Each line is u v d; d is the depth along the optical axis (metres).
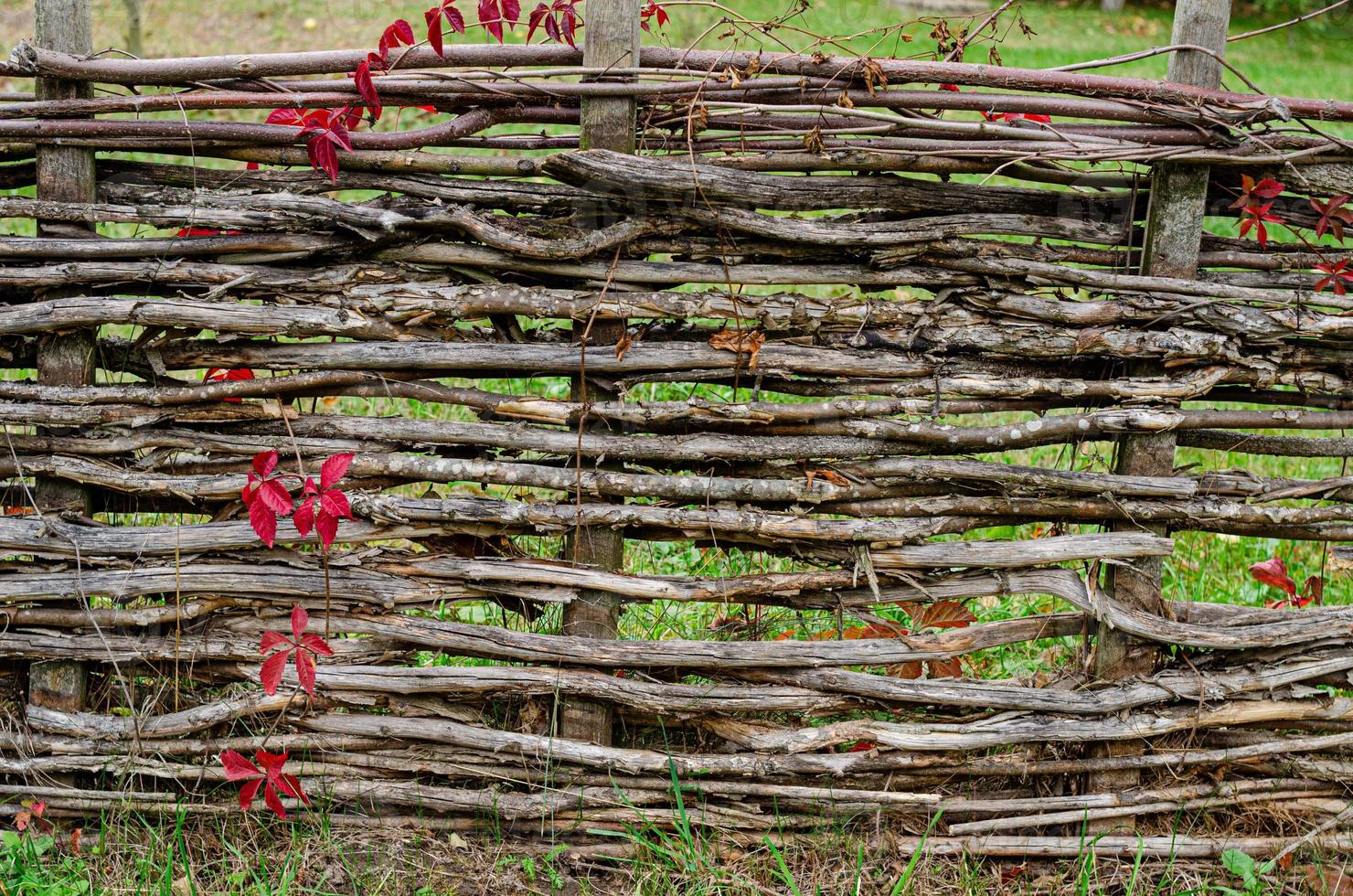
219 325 2.47
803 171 2.53
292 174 2.50
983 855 2.70
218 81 2.46
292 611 2.62
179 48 8.45
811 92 2.44
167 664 2.65
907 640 2.65
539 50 2.44
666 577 2.61
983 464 2.56
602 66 2.42
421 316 2.50
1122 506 2.58
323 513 2.38
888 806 2.70
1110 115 2.45
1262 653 2.69
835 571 2.63
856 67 2.41
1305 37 11.07
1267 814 2.75
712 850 2.68
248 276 2.46
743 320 2.53
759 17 7.43
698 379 2.58
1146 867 2.68
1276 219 2.59
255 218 2.43
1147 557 2.64
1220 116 2.43
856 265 2.55
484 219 2.45
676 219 2.46
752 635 2.82
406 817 2.72
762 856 2.68
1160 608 2.67
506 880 2.61
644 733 2.78
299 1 9.21
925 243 2.49
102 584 2.57
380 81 2.42
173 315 2.45
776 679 2.67
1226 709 2.68
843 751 2.79
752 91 2.44
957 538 4.07
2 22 9.12
